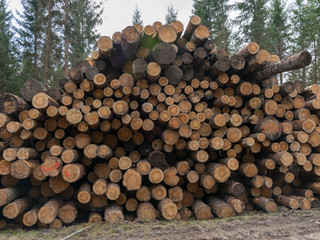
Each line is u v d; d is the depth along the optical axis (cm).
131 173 376
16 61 1312
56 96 426
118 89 420
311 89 490
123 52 425
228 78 449
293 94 480
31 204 401
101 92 422
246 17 1509
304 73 1438
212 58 459
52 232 331
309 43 1442
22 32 1377
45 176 373
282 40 1472
